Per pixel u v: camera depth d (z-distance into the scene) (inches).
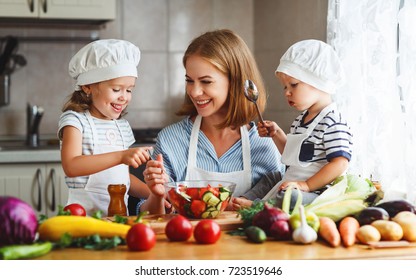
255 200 68.6
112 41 76.4
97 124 78.6
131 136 84.4
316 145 72.9
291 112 135.4
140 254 51.8
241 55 76.2
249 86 74.0
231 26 157.6
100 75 74.9
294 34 134.7
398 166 87.9
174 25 156.0
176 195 63.0
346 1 100.6
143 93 155.6
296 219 56.3
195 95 74.6
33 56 148.5
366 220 57.4
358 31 97.2
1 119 147.3
